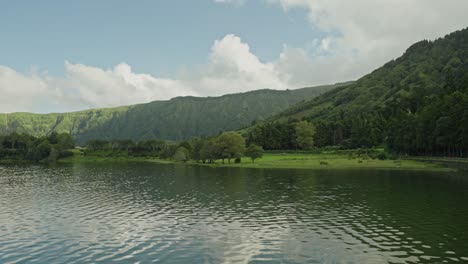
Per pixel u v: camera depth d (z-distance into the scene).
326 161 153.62
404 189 74.38
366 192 71.69
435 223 46.03
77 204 65.62
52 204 66.00
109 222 50.94
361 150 194.25
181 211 57.34
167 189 83.62
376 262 32.72
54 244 40.81
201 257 35.38
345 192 72.31
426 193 68.81
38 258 36.25
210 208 59.22
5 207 63.50
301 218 50.50
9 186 95.06
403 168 122.25
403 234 41.44
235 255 35.75
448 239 39.19
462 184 80.19
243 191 77.25
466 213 51.34
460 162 113.38
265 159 185.50
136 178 112.25
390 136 184.00
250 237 41.81
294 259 34.19
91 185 94.81
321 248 37.16
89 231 46.16
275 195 70.75
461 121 122.75
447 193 68.44
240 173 120.88
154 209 59.56
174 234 43.84
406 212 52.59
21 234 45.25
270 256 35.19
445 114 133.62
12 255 37.28
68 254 37.28
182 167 165.38
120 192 80.12
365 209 55.28
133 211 58.28
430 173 105.25
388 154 171.88
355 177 98.81
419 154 161.25
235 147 173.38
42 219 53.56
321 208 56.91
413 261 32.72
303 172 118.19
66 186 93.56
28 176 126.00
